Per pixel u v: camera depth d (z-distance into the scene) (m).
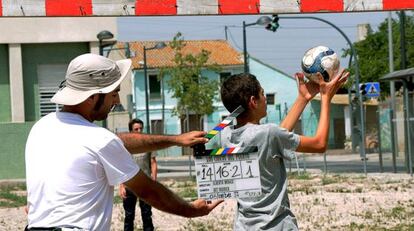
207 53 62.34
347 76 5.91
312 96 6.04
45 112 30.14
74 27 29.94
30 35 29.61
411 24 60.47
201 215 5.12
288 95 68.12
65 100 4.58
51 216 4.41
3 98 29.83
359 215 15.31
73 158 4.45
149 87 66.00
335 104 60.28
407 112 24.70
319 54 5.92
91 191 4.46
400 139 34.28
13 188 25.86
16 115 29.62
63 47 30.09
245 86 5.84
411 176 24.09
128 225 11.91
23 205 19.91
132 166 4.56
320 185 22.17
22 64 29.78
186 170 33.81
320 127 5.78
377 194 19.06
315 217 15.16
